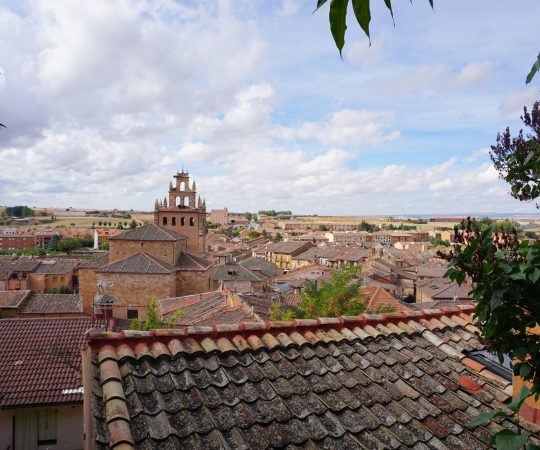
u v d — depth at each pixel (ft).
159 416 16.85
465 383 22.11
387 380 21.63
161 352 20.07
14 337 79.41
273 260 486.79
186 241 194.90
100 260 178.81
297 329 24.23
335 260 411.34
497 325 13.57
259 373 20.40
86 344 20.27
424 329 26.89
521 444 9.71
